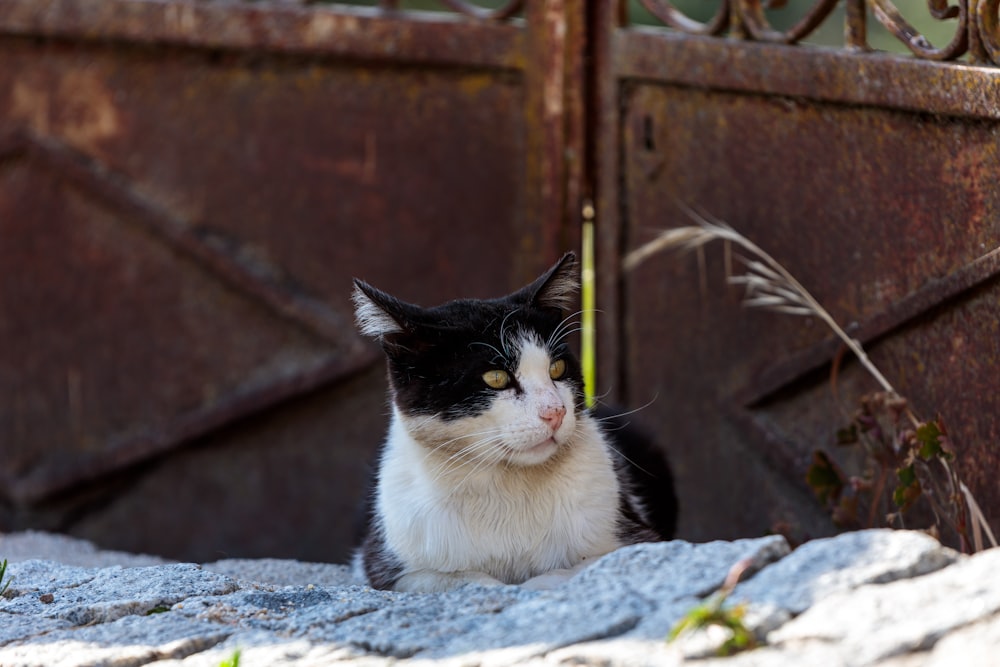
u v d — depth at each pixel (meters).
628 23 7.06
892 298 5.36
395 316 4.74
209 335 8.10
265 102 7.77
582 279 7.44
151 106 7.88
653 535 4.98
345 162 7.75
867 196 5.44
